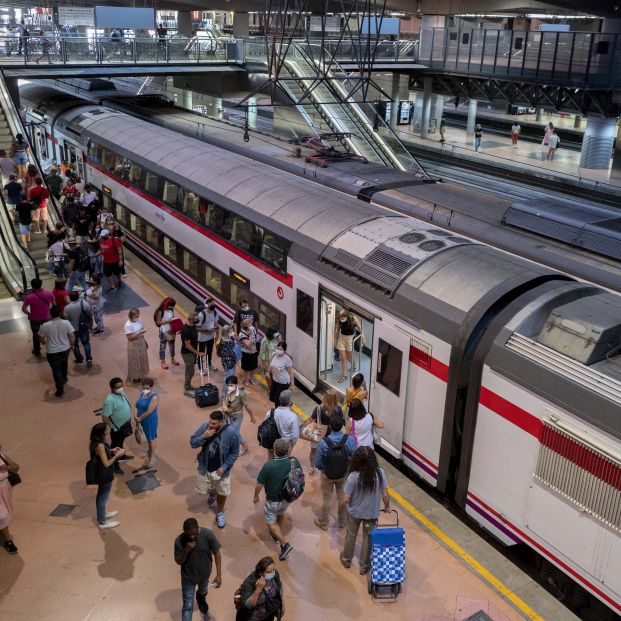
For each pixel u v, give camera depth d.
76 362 14.12
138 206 20.28
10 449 11.26
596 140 32.75
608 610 8.12
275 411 10.12
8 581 8.59
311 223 13.08
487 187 31.28
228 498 10.17
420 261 10.74
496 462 8.98
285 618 8.06
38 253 18.94
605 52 29.88
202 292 16.97
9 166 20.56
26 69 28.73
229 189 15.78
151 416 10.60
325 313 12.42
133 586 8.55
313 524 9.69
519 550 9.40
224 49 34.00
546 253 11.77
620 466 7.45
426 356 9.88
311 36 37.09
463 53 35.97
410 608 8.28
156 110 27.25
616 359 8.27
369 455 8.33
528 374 8.41
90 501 10.09
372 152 26.09
